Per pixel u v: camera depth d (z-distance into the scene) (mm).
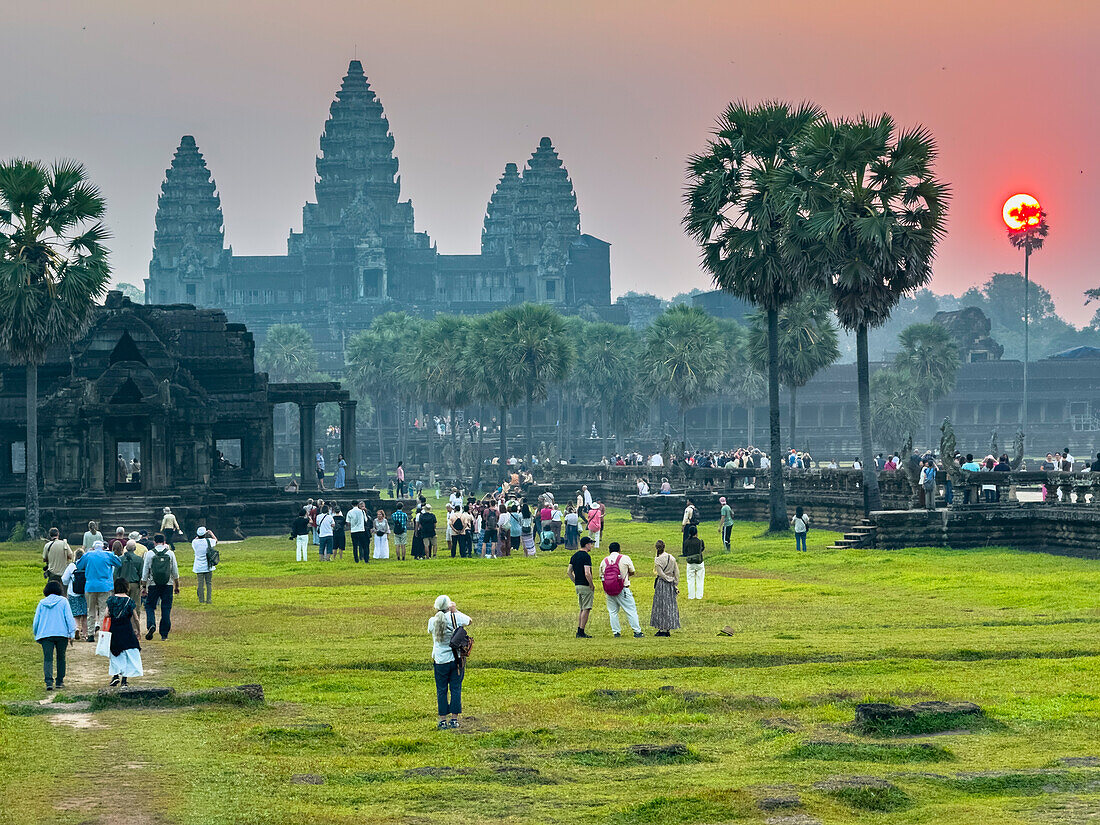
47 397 76562
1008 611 34156
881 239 53281
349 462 83812
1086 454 195125
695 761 18641
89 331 76062
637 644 29297
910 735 19594
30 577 48656
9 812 15586
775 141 60656
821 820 14852
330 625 34062
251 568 52812
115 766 18172
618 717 21719
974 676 24484
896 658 26828
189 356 80375
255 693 23328
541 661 27281
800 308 98250
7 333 63219
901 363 146375
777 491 61844
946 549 50500
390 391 156750
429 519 57719
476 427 181125
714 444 192750
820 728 20250
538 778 17609
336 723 21609
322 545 57438
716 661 27297
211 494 73562
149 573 31500
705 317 124875
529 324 113688
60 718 21781
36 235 64688
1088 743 18797
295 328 188250
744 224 61094
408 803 16234
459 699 21328
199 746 19547
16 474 78250
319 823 15180
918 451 147125
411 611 37031
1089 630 30234
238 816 15492
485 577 47938
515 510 58500
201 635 32406
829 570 46438
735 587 41719
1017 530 51031
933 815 14992
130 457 150125
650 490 91688
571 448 162875
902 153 54750
